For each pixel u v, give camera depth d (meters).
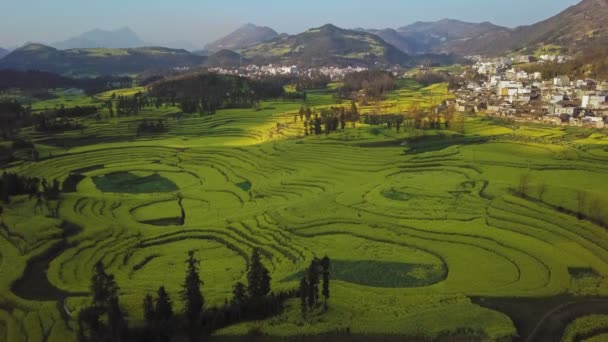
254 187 166.25
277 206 141.00
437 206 132.12
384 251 109.12
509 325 73.69
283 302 85.12
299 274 97.25
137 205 148.88
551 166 165.25
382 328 74.38
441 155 185.25
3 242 112.88
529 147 192.88
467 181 154.75
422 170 172.38
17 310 85.44
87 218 130.88
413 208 131.38
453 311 78.19
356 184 159.12
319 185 160.25
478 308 79.06
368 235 117.00
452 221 121.12
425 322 75.00
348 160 186.50
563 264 95.75
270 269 102.88
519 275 93.69
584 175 154.38
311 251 109.50
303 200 144.12
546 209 121.69
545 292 85.06
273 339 74.50
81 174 189.50
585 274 92.62
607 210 117.94
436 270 99.62
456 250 106.31
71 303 85.62
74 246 113.69
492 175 158.50
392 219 124.69
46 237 114.75
